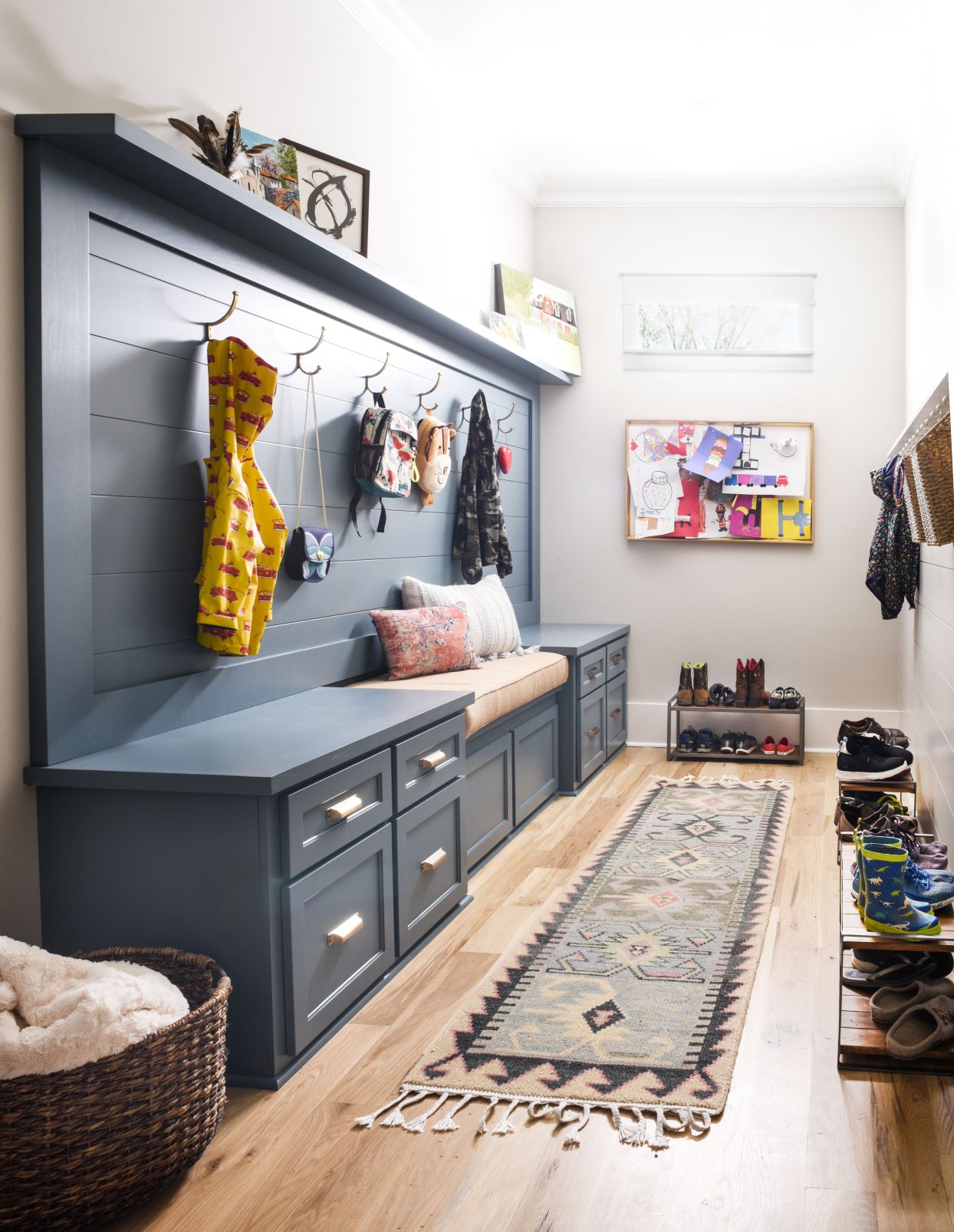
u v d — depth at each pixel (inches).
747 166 208.8
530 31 154.2
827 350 218.1
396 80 156.1
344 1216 67.6
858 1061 85.4
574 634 200.8
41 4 86.4
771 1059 87.5
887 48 160.1
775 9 147.8
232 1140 76.5
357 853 97.7
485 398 189.5
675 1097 80.8
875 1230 64.9
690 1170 71.6
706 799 178.5
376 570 147.8
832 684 219.8
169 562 102.3
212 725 104.3
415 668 143.6
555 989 101.9
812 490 217.6
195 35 107.1
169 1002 71.9
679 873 138.6
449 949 113.4
